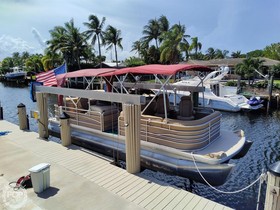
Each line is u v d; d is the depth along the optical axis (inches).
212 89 706.2
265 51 2076.8
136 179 217.9
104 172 232.4
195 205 176.9
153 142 256.1
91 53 1572.3
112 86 339.9
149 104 269.7
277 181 129.0
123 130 278.8
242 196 246.2
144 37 1616.6
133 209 171.9
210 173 218.2
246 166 324.5
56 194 191.3
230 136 281.7
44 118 347.9
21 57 3058.6
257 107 645.3
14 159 265.7
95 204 178.1
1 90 1411.2
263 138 451.2
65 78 350.0
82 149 298.8
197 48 1676.9
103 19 1446.9
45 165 199.2
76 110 343.9
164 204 178.1
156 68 255.1
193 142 234.8
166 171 243.6
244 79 1146.0
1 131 384.5
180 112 268.2
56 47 1395.2
